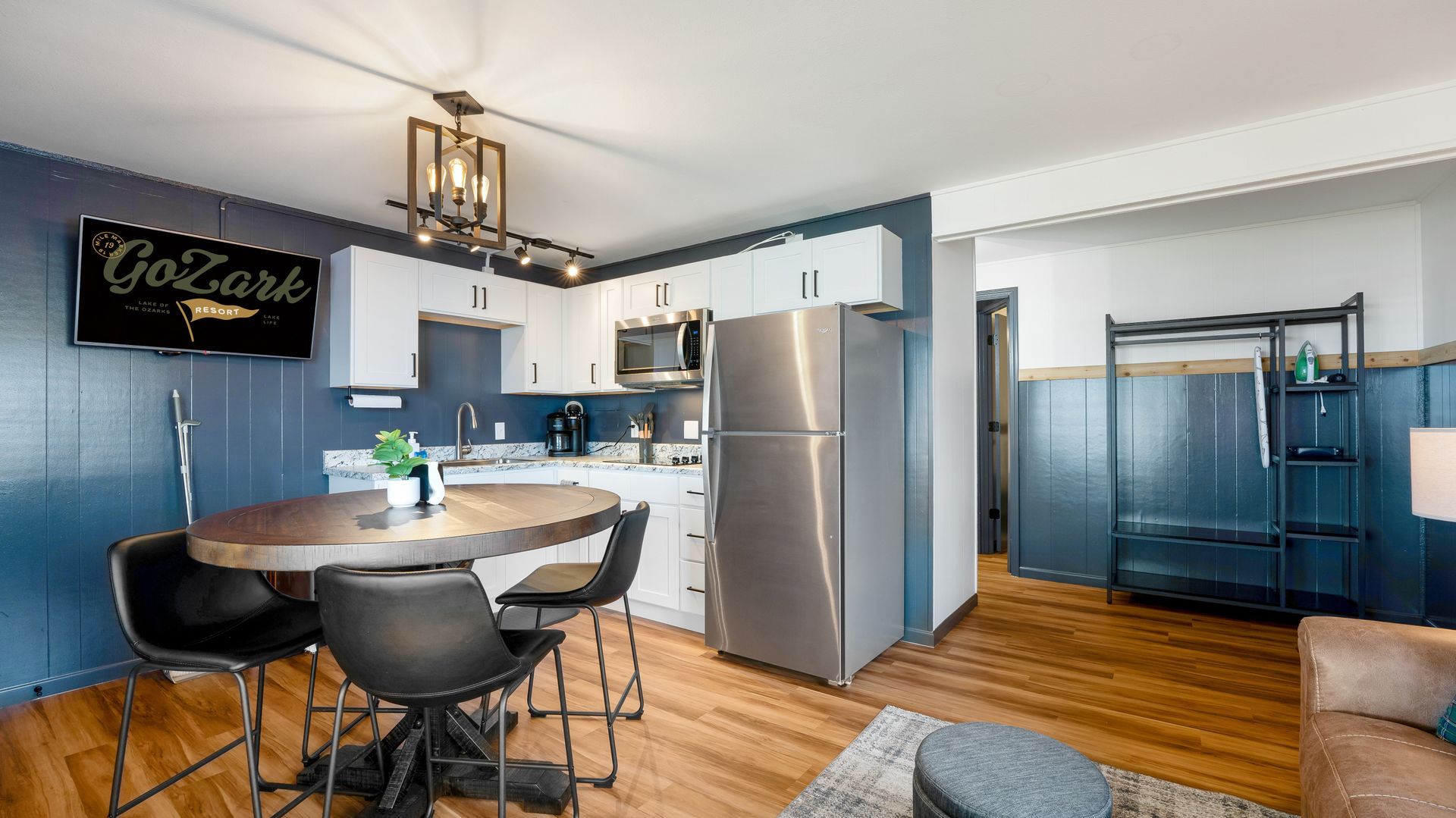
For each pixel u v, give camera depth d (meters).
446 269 3.84
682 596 3.48
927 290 3.31
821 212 3.56
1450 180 3.07
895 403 3.24
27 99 2.25
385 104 2.31
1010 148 2.74
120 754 1.62
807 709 2.55
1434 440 1.75
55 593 2.71
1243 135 2.53
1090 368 4.38
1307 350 3.60
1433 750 1.39
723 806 1.92
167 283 2.94
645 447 4.15
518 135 2.59
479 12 1.81
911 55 2.05
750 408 2.95
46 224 2.70
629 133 2.57
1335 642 1.66
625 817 1.86
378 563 1.47
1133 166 2.75
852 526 2.79
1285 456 3.50
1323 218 3.67
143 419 2.95
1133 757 2.17
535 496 2.26
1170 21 1.87
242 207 3.24
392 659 1.38
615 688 2.75
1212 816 1.84
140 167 2.86
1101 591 4.29
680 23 1.87
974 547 3.90
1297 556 3.73
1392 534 3.44
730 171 2.98
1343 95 2.30
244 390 3.25
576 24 1.87
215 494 3.14
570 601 2.00
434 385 4.09
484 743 2.07
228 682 2.80
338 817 1.89
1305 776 1.52
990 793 1.29
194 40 1.92
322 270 3.51
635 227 3.81
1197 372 4.05
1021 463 4.66
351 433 3.65
